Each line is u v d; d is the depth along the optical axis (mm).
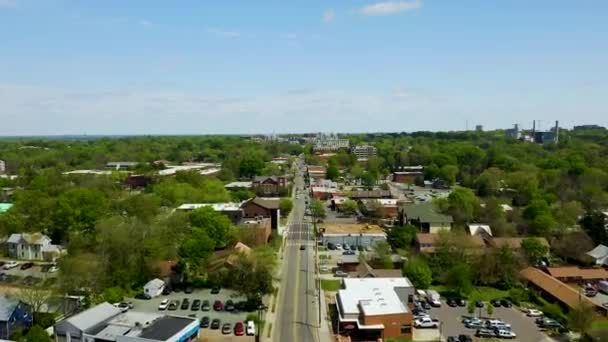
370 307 62094
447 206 121062
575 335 61344
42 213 106250
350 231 111375
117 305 68250
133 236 81188
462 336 60219
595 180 148375
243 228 99875
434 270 84062
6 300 62594
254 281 70562
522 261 86062
